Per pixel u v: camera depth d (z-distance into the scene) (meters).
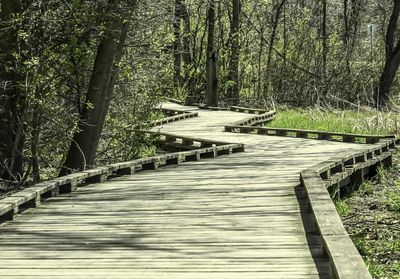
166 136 19.38
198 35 41.62
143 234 7.46
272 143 18.11
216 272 5.91
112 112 17.88
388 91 35.16
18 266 6.26
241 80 40.44
